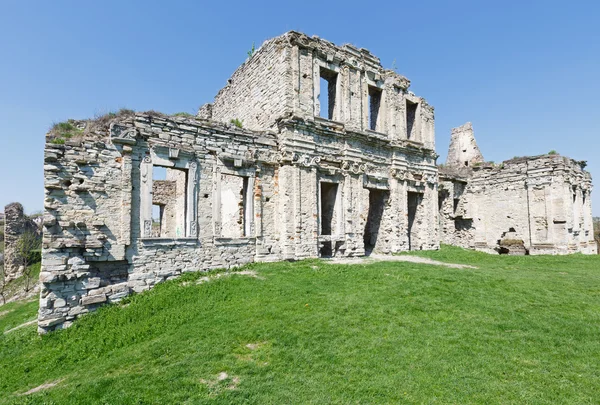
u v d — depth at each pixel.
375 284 14.20
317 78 21.78
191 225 16.61
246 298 12.78
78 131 14.32
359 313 10.95
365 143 24.02
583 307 11.80
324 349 8.66
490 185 34.16
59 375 9.14
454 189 35.03
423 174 27.98
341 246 22.20
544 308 11.62
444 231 34.75
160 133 15.92
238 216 23.34
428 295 12.70
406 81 27.17
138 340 10.45
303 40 21.12
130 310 12.65
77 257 13.18
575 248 30.16
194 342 9.48
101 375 8.28
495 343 8.93
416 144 27.28
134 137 14.99
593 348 8.69
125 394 7.13
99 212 13.85
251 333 9.69
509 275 16.58
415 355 8.27
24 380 9.08
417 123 28.48
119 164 14.55
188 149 16.67
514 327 9.95
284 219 19.67
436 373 7.48
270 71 21.72
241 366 8.02
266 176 19.78
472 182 35.56
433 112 29.62
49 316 12.26
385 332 9.58
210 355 8.59
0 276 32.53
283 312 11.16
